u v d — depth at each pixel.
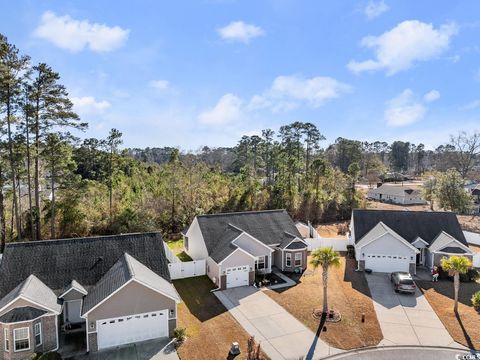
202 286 27.20
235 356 17.73
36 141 31.61
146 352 18.33
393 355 17.89
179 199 49.12
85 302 19.62
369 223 35.25
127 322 19.25
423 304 24.05
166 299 19.97
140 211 41.72
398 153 145.50
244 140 84.88
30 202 32.72
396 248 30.52
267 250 30.14
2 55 28.80
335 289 26.73
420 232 33.38
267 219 34.16
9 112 29.95
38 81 30.59
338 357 17.70
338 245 37.41
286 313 22.58
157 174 57.72
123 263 21.56
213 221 32.38
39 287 19.22
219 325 21.02
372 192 89.25
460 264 22.50
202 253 30.84
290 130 66.94
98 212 40.72
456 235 32.84
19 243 21.55
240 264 27.23
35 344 17.53
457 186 51.75
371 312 22.80
